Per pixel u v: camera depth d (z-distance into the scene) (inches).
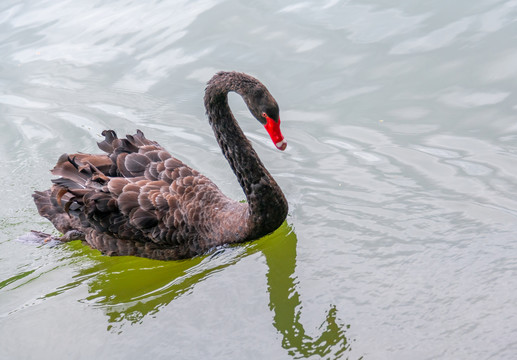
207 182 363.6
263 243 346.3
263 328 279.9
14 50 576.4
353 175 385.1
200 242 345.7
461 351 251.4
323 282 304.5
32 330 302.2
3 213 410.3
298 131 428.5
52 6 647.1
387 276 301.1
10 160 450.9
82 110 485.1
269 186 332.5
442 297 282.5
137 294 323.3
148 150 373.1
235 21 548.1
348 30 505.4
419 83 442.3
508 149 378.3
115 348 281.6
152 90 494.6
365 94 446.0
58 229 382.0
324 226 347.6
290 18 537.3
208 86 336.2
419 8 513.0
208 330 284.2
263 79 470.0
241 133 335.3
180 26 557.6
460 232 323.6
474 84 429.1
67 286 338.6
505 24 470.6
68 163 371.2
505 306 271.3
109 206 346.9
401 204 353.4
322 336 269.7
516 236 314.2
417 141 400.5
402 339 262.1
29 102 506.0
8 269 359.6
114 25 586.6
